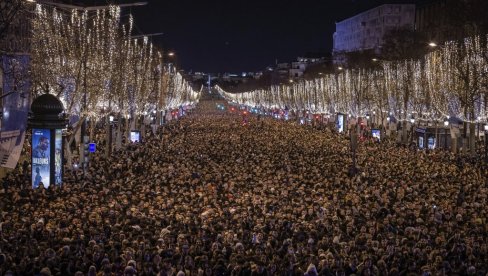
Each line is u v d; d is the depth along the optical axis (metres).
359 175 41.88
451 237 23.84
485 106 58.12
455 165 47.34
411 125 78.19
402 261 20.31
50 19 46.00
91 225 24.69
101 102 52.91
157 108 89.94
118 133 61.34
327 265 18.92
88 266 19.11
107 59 52.94
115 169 43.97
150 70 80.38
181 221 25.69
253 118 138.75
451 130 65.06
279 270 19.12
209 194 32.84
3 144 33.75
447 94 63.91
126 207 29.06
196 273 18.91
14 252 20.33
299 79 190.88
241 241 22.98
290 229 25.17
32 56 40.12
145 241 21.56
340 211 28.59
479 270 19.69
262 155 53.78
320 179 38.72
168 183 36.62
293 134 83.88
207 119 131.38
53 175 36.84
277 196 32.69
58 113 37.12
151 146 62.97
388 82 83.56
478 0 70.25
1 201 30.09
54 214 26.16
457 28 72.31
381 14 173.25
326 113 118.06
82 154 44.06
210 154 55.78
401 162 48.78
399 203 30.98
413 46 89.56
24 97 34.56
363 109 96.19
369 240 22.44
